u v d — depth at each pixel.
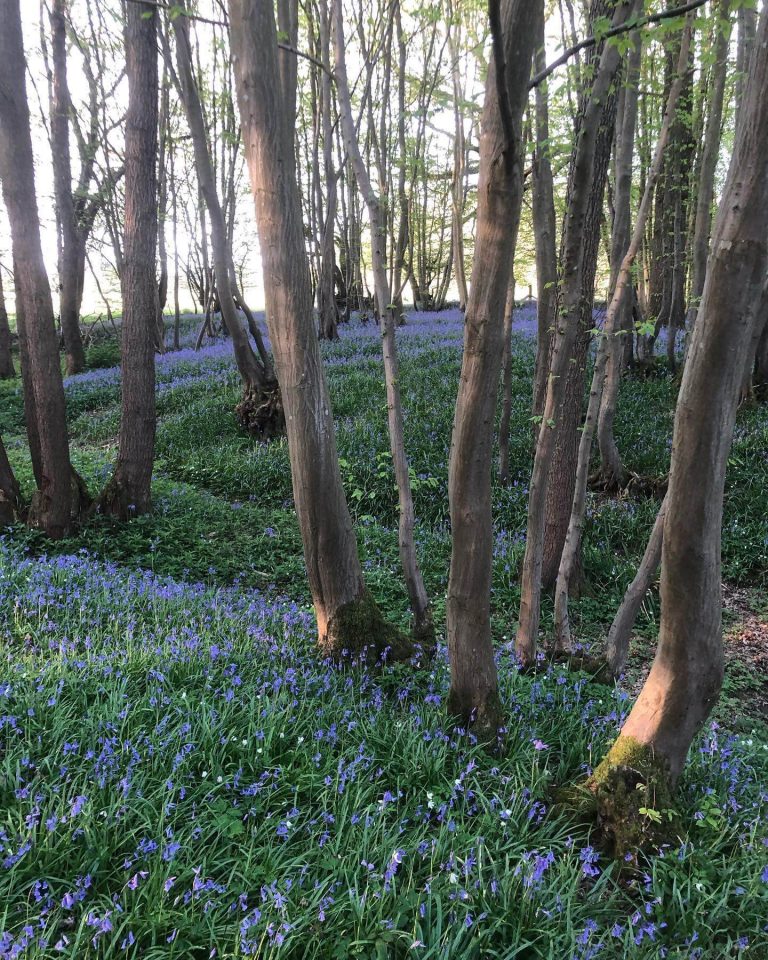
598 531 8.77
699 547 2.85
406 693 4.35
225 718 3.53
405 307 38.91
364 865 2.67
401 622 6.34
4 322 23.70
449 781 3.44
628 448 11.29
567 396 7.04
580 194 4.22
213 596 6.12
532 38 2.86
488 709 3.90
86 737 3.24
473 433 3.47
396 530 9.20
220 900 2.50
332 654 4.97
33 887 2.43
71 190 21.91
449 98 5.76
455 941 2.41
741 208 2.44
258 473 11.20
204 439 13.38
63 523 8.03
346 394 14.52
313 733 3.64
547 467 4.72
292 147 4.51
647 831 3.13
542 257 7.34
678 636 3.05
